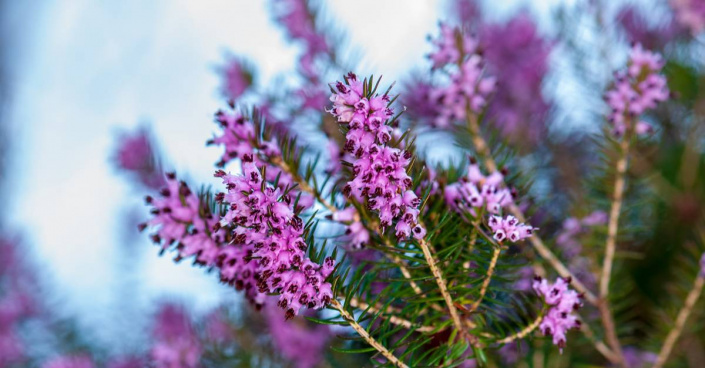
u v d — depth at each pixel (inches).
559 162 20.1
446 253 13.9
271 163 14.2
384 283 15.1
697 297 17.1
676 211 20.5
